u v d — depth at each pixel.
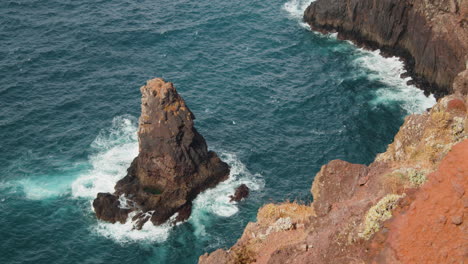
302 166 61.84
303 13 96.69
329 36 91.25
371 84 78.31
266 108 71.94
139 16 92.44
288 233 27.53
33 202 56.41
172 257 50.78
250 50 85.50
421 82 78.62
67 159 62.22
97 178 59.66
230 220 55.00
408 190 23.91
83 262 49.75
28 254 50.19
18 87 73.56
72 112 69.81
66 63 79.44
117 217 54.47
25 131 66.06
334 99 74.19
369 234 23.14
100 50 83.00
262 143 65.50
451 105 30.20
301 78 79.19
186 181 57.59
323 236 25.20
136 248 51.69
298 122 69.44
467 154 22.02
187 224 54.66
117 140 65.44
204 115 70.12
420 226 21.44
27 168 60.75
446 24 74.06
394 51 85.81
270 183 59.44
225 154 63.38
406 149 30.47
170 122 55.91
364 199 26.55
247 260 26.56
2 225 53.16
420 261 20.67
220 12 95.25
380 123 69.31
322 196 28.84
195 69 79.88
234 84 76.69
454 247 20.23
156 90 55.94
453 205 21.11
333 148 64.62
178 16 93.19
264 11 97.38
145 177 57.78
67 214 55.16
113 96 73.25
